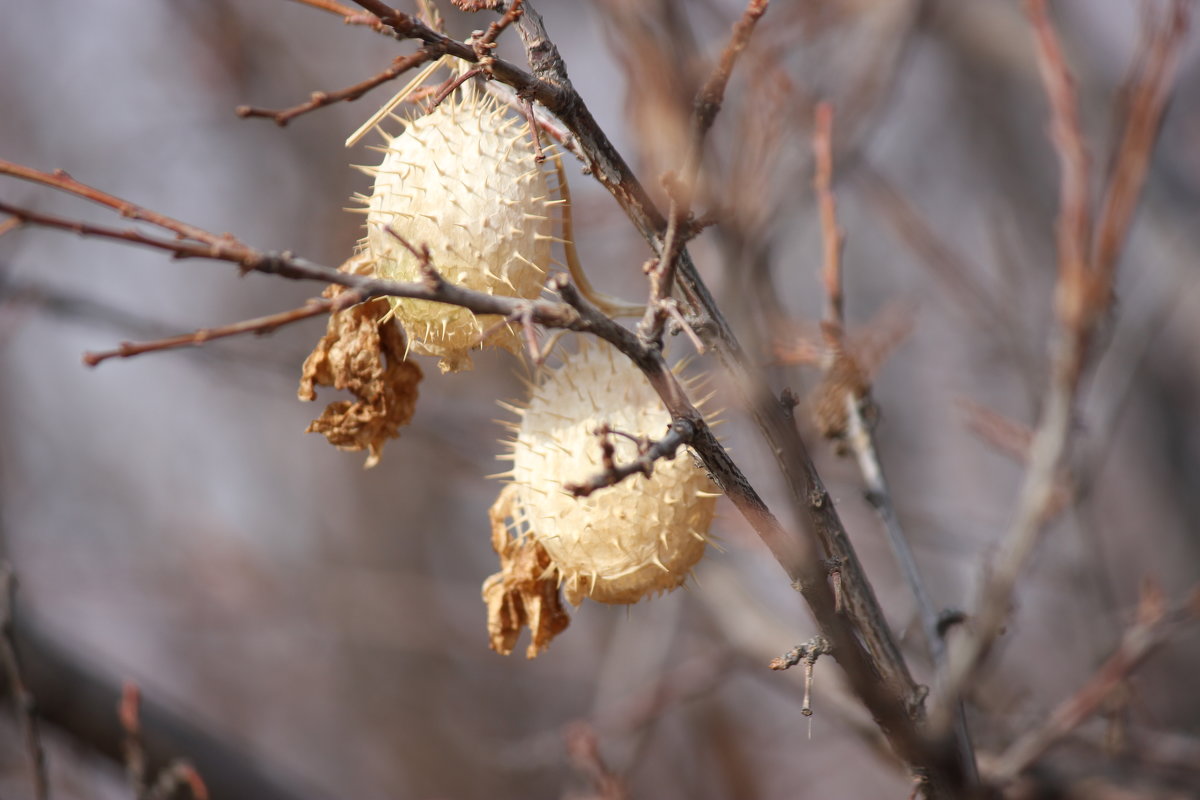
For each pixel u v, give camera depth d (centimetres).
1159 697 720
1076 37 669
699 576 583
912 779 264
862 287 808
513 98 261
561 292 201
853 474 599
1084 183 307
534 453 267
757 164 407
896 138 903
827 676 478
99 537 973
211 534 977
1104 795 475
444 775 978
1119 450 855
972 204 884
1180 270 530
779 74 417
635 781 864
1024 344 521
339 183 931
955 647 329
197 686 1045
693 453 219
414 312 259
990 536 599
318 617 955
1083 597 480
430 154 256
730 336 246
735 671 589
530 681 998
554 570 285
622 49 412
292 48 909
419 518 1048
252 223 989
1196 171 678
